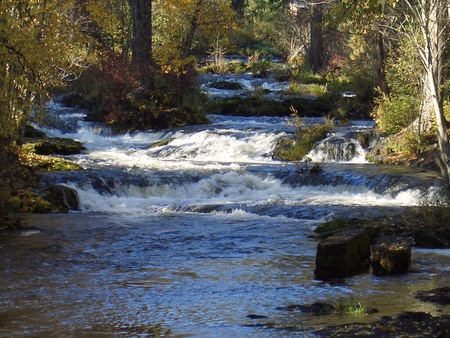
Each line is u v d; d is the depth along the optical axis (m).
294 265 13.98
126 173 23.72
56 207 20.59
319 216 19.08
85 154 29.97
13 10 19.88
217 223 18.59
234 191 23.16
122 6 44.75
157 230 17.67
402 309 10.78
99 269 13.82
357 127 31.73
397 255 13.12
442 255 14.67
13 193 20.75
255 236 16.81
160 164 26.50
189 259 14.62
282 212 19.73
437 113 18.19
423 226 16.14
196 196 23.06
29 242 16.11
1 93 18.30
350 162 27.31
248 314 10.69
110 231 17.53
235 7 74.88
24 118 21.28
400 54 30.97
